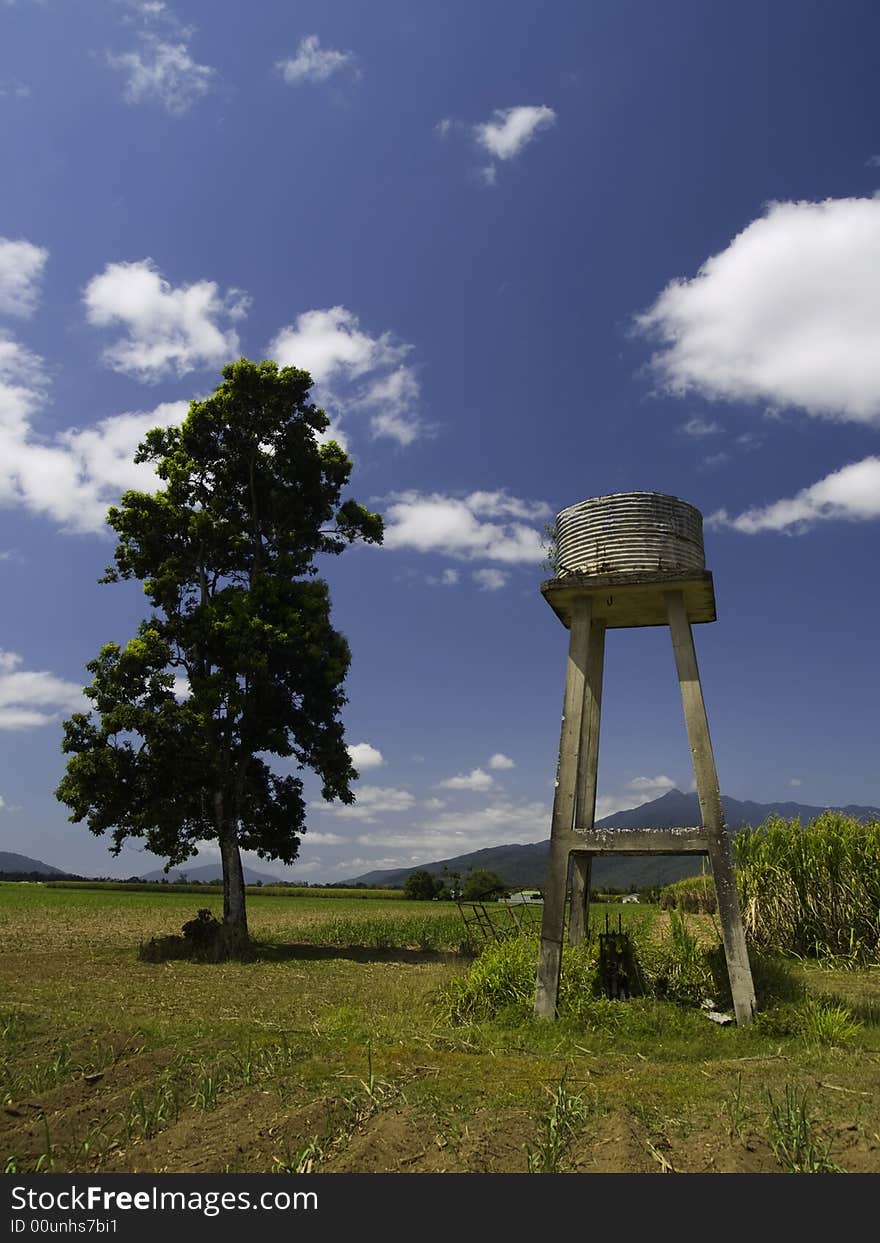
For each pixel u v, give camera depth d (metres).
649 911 36.66
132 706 22.62
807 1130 6.56
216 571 26.11
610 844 11.65
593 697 14.98
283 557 25.64
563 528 13.31
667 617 13.72
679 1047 9.81
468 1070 8.59
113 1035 10.22
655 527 12.64
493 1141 6.64
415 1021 12.07
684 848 11.45
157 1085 8.29
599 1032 10.52
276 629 23.70
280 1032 10.73
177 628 24.42
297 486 26.94
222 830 23.88
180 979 18.02
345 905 54.38
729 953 11.04
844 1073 8.39
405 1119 7.06
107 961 21.22
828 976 15.84
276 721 24.55
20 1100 8.05
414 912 44.28
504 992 12.22
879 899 17.62
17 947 24.19
